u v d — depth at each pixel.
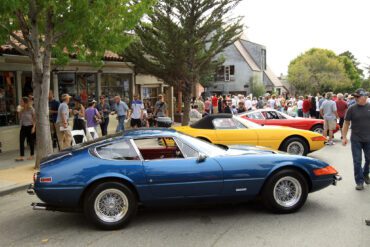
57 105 13.18
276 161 6.22
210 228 5.71
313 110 21.70
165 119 16.42
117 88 18.88
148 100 21.72
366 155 7.88
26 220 6.34
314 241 5.14
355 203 6.83
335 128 14.83
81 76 16.53
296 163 6.27
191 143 6.21
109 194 5.77
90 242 5.30
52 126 13.16
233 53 47.22
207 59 18.06
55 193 5.64
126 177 5.74
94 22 9.36
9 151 13.41
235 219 6.07
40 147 9.98
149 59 17.98
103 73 17.78
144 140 6.10
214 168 5.98
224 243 5.14
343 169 9.94
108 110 15.57
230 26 18.02
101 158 5.84
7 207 7.12
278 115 15.24
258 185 6.14
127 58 16.97
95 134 12.75
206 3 16.42
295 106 24.22
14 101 13.95
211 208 6.66
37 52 9.62
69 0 9.01
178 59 16.72
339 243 5.07
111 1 9.30
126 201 5.77
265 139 10.83
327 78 58.12
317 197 7.23
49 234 5.66
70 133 11.71
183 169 5.91
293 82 59.84
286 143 10.91
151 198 5.87
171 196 5.91
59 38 9.88
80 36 9.73
